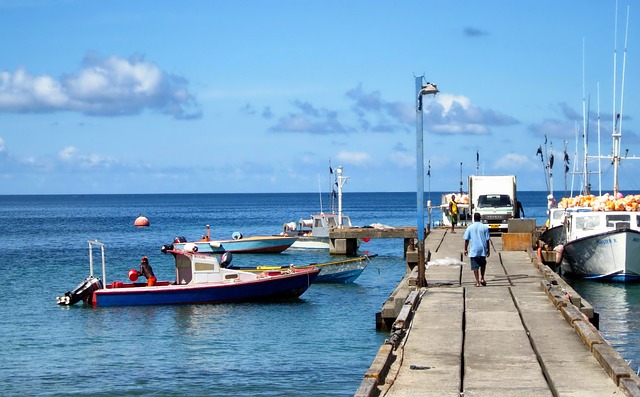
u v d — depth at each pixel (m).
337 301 34.19
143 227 111.12
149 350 24.84
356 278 39.78
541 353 15.59
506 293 23.81
